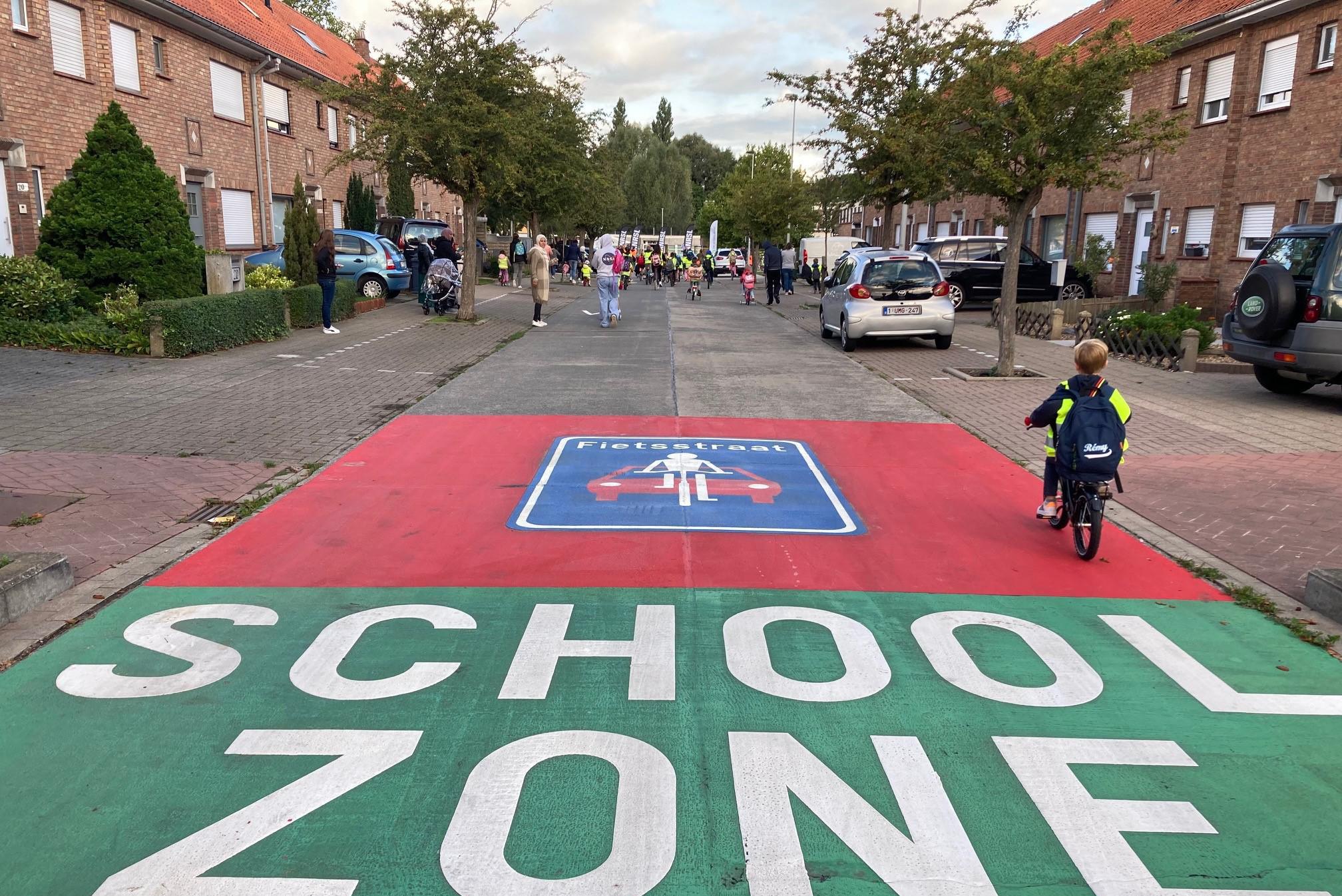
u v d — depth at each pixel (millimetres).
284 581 5371
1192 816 3326
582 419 9789
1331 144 18406
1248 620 5039
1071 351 16047
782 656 4496
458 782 3463
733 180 62000
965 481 7742
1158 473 7883
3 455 7762
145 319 13102
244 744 3703
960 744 3760
